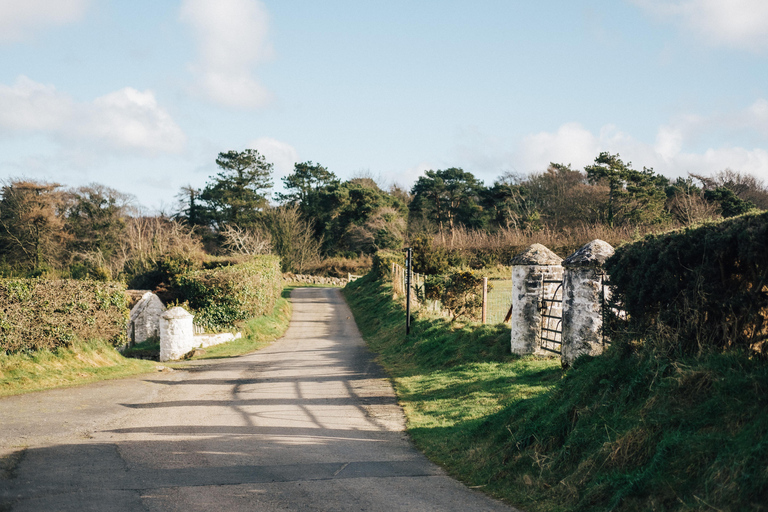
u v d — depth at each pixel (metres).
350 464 6.43
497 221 65.00
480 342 12.99
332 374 13.72
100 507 4.73
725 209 41.75
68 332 13.53
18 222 46.97
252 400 10.62
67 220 51.06
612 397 5.64
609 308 7.00
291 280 54.00
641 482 4.25
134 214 54.03
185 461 6.41
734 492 3.61
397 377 12.82
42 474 5.70
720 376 4.61
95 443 7.18
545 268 11.64
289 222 62.34
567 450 5.41
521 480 5.45
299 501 5.03
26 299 12.59
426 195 68.38
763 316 4.66
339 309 32.69
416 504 5.00
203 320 21.33
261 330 22.72
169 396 10.98
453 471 6.24
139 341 23.50
